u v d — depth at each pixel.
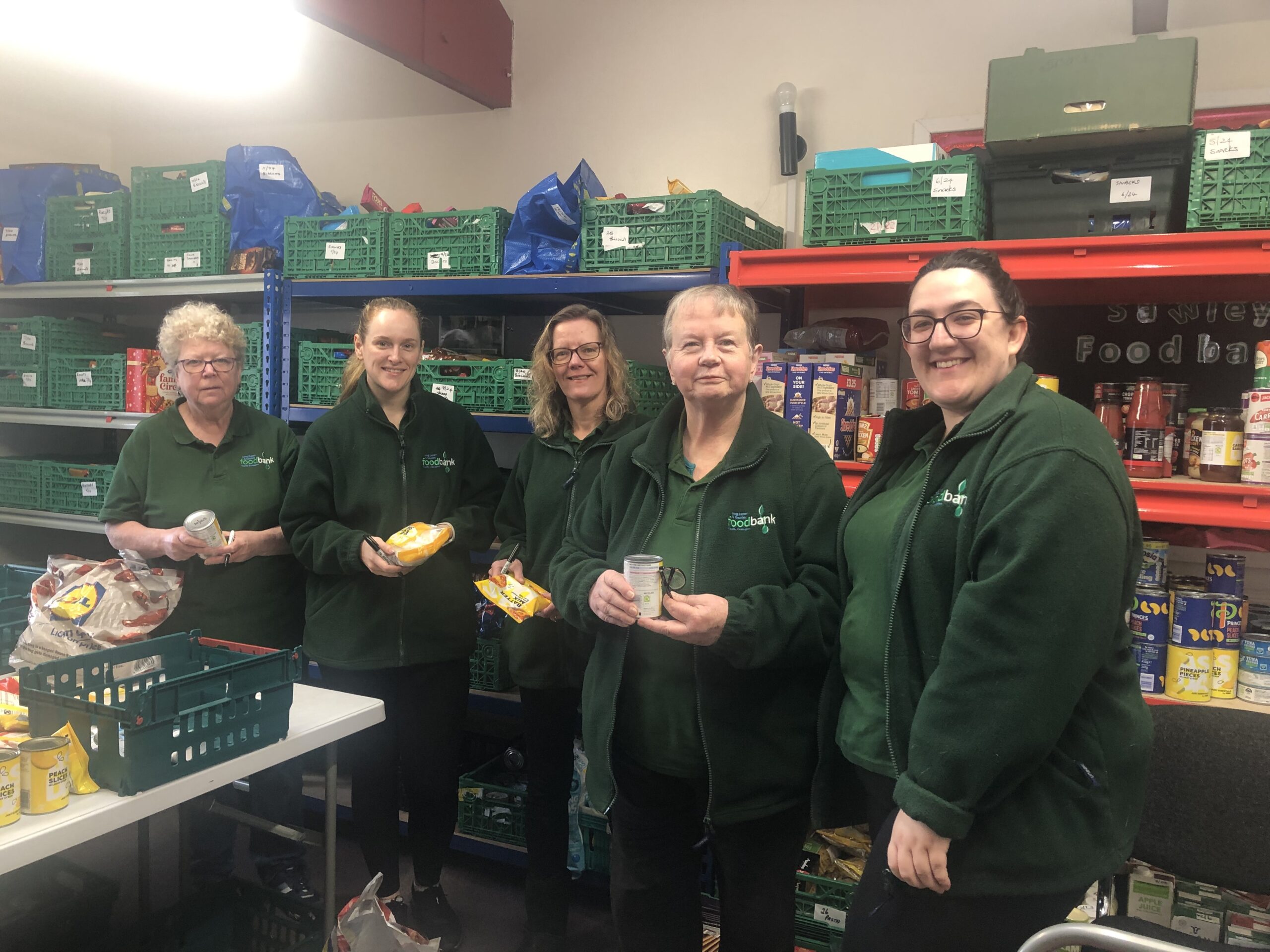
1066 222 1.99
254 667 1.45
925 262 2.07
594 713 1.62
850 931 1.26
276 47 3.67
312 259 2.88
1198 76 2.31
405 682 2.20
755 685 1.53
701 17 2.97
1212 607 1.91
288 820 2.49
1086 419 1.14
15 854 1.11
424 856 2.26
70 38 3.79
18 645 1.63
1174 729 1.48
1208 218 1.85
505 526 2.23
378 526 2.15
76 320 3.60
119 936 2.02
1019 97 1.93
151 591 1.71
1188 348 2.29
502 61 3.22
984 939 1.15
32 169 3.49
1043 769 1.12
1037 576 1.04
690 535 1.57
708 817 1.51
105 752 1.29
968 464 1.21
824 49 2.81
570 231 2.55
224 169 3.09
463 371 2.74
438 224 2.72
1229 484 1.88
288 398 2.94
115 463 3.77
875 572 1.36
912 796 1.09
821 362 2.25
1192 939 1.32
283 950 1.90
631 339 3.18
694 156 3.01
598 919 2.47
